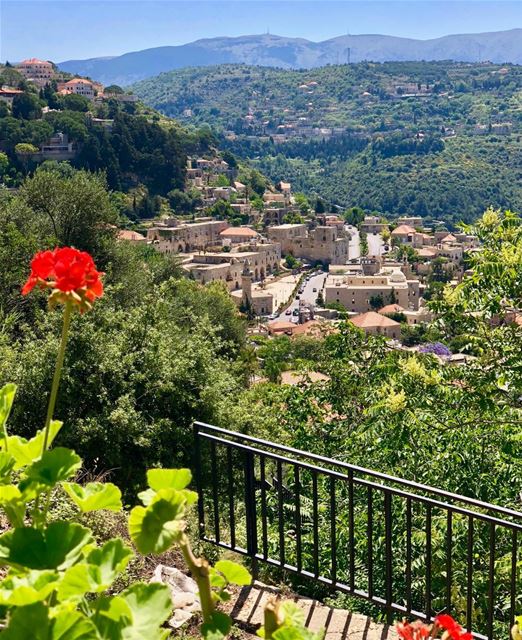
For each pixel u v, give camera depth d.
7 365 10.11
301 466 4.30
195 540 5.06
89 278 2.15
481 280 9.27
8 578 1.89
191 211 138.50
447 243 153.00
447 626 2.04
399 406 8.16
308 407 11.67
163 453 10.20
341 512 8.04
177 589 4.45
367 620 4.20
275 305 111.00
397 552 6.87
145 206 128.12
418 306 109.69
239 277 115.31
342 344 12.01
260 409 12.35
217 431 4.65
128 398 10.25
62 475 2.10
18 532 1.93
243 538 5.67
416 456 8.35
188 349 11.49
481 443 8.23
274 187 194.88
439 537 6.79
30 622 1.65
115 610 1.80
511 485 7.89
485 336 9.27
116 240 22.27
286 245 141.75
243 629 4.11
